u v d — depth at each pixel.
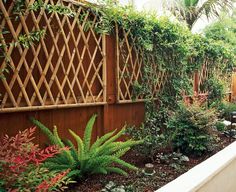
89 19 3.18
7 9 2.40
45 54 2.71
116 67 3.54
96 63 3.32
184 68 4.87
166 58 4.44
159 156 3.24
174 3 7.03
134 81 3.88
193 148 3.50
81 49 3.11
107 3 3.32
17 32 2.45
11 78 2.47
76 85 3.10
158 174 2.81
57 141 2.52
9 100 2.48
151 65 4.14
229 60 7.18
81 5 3.03
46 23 2.69
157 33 4.09
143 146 3.19
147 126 3.98
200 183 2.19
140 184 2.55
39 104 2.70
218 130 4.58
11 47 2.40
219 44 6.31
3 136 2.32
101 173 2.72
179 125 3.58
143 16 3.83
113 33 3.50
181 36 4.64
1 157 1.56
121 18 3.51
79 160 2.50
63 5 2.83
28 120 2.65
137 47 3.88
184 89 4.97
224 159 2.80
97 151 2.60
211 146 3.69
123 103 3.73
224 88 6.71
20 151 1.64
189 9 7.59
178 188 2.07
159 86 4.36
